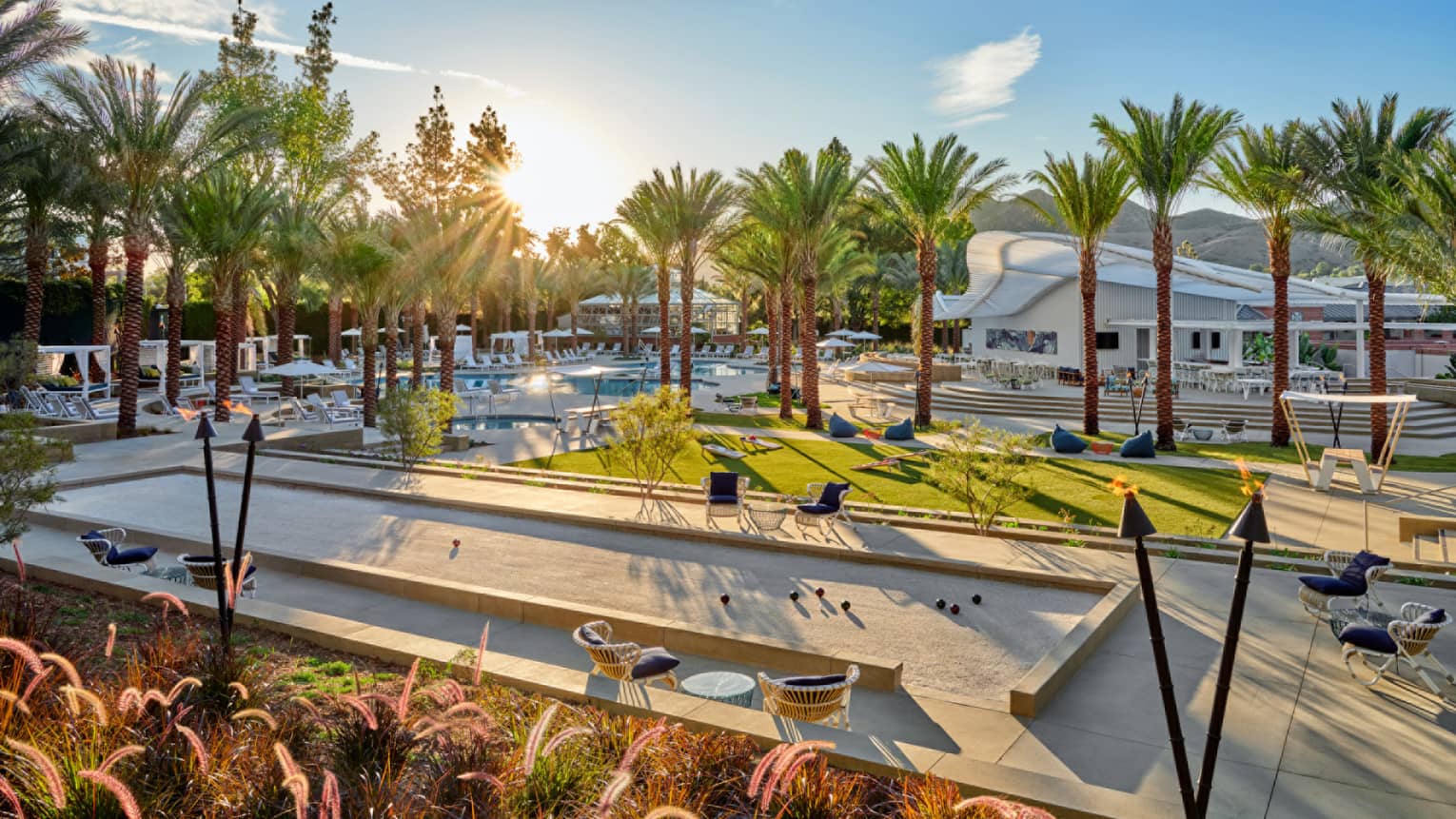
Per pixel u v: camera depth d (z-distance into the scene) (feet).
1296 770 23.58
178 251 104.06
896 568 45.01
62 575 37.24
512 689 25.62
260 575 43.70
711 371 215.72
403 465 75.82
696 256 121.29
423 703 23.02
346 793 16.96
